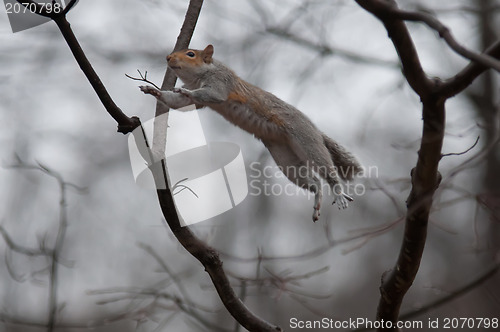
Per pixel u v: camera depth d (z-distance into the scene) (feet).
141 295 33.27
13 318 31.53
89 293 31.42
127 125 23.34
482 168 55.36
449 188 29.78
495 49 19.34
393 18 18.60
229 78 35.53
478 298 54.49
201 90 34.32
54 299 30.96
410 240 23.22
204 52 35.53
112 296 56.75
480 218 56.39
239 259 29.37
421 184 22.26
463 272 61.87
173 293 34.04
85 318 55.36
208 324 31.45
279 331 25.46
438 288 35.83
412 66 19.69
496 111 40.11
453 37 17.13
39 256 37.47
